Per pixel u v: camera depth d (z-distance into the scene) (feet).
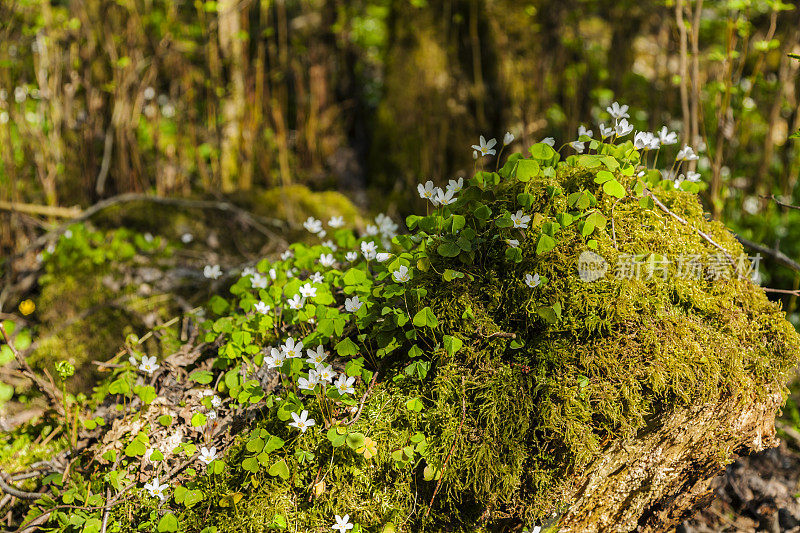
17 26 14.89
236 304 9.78
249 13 17.42
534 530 6.15
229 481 6.42
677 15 10.30
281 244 13.66
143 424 7.14
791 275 11.78
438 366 6.38
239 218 14.10
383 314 6.51
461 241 6.38
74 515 6.36
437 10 17.31
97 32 15.06
